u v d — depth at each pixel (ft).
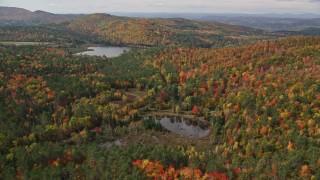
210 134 534.37
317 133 437.99
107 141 495.00
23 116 525.75
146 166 370.73
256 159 406.00
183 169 373.81
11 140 452.76
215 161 393.29
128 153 402.31
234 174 369.30
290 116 495.82
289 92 550.77
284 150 415.03
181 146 476.95
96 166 368.07
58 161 388.37
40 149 417.08
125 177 336.90
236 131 492.54
